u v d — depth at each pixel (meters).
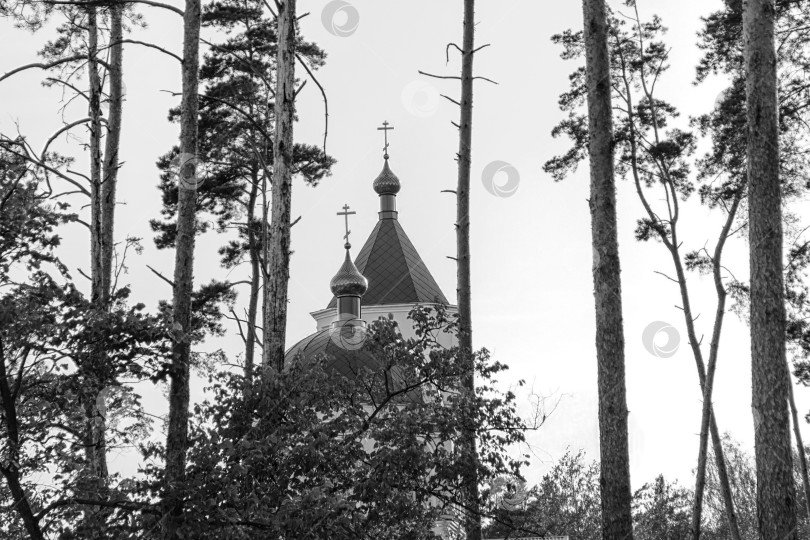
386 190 49.06
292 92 17.45
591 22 18.03
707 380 26.22
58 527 12.35
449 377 16.86
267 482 13.80
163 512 12.12
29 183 12.99
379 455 14.80
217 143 28.53
